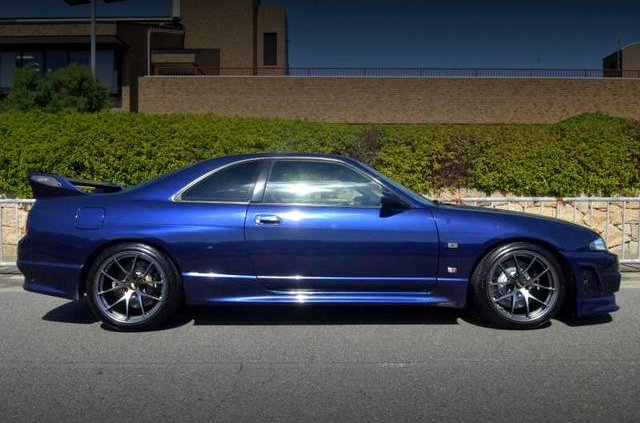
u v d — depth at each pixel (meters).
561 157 10.09
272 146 10.10
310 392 4.10
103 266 5.34
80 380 4.32
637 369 4.52
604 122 10.73
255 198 5.45
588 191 10.07
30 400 3.98
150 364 4.64
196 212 5.36
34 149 9.80
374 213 5.38
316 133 10.24
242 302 5.33
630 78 23.34
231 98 23.48
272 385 4.22
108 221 5.34
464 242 5.30
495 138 10.20
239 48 34.19
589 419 3.68
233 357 4.80
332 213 5.36
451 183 10.22
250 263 5.31
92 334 5.41
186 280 5.32
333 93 23.52
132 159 9.81
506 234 5.32
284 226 5.31
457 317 5.93
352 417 3.71
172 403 3.93
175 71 27.12
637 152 10.13
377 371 4.49
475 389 4.14
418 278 5.33
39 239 5.42
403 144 10.23
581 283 5.38
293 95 23.52
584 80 23.42
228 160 5.63
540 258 5.36
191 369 4.54
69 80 20.03
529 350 4.94
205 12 34.22
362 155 10.16
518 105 23.44
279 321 5.81
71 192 5.57
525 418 3.69
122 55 26.89
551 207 9.14
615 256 5.55
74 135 9.91
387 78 23.48
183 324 5.71
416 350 4.95
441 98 23.52
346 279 5.33
